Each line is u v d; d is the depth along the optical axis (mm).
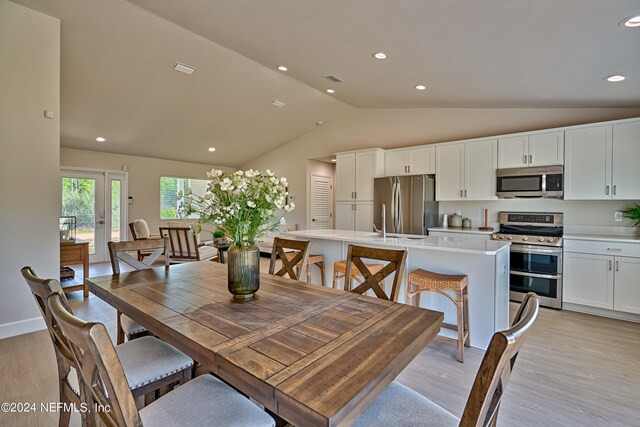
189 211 1700
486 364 740
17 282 2896
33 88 2967
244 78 4742
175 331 1271
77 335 836
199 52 3979
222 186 1613
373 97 4789
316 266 3855
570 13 1721
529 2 1675
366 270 2057
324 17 2312
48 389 2059
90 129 5586
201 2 2525
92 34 3479
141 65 4141
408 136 5582
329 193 7793
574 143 3740
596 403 1954
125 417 843
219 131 6484
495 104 4332
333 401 824
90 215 6453
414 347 1181
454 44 2385
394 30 2318
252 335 1230
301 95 5531
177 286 1947
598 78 2721
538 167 3951
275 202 1711
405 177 4906
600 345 2746
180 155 7367
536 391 2076
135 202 6992
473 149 4520
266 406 912
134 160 6973
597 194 3598
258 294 1778
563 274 3670
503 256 2816
